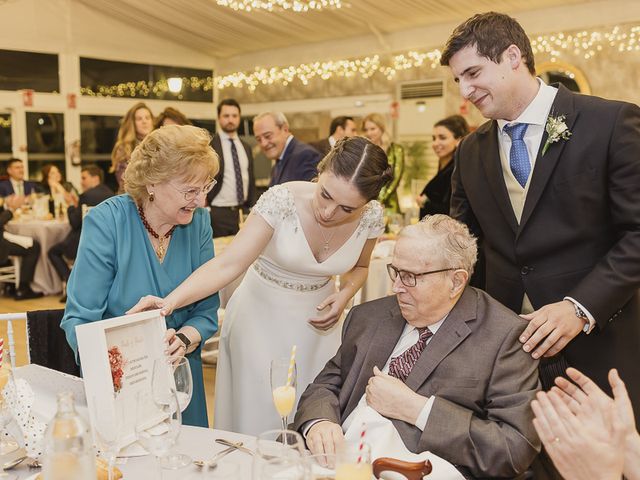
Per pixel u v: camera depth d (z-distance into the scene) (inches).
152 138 83.7
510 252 93.2
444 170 213.6
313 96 453.4
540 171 88.0
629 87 320.2
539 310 83.5
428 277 80.7
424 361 82.0
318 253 102.7
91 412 64.7
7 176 376.2
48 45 421.7
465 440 74.1
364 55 418.6
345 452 58.7
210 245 99.2
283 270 103.4
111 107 452.1
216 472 55.7
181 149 81.8
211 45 476.4
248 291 106.4
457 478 70.4
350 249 104.5
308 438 79.7
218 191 256.7
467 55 85.0
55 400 77.4
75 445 53.9
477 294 85.8
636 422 90.8
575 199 86.9
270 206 97.7
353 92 430.9
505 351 80.5
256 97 488.1
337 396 89.9
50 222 326.3
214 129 507.2
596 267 84.7
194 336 91.6
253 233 97.3
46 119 425.7
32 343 102.0
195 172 82.7
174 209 84.9
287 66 461.1
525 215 89.7
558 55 339.0
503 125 91.3
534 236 89.7
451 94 384.8
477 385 79.7
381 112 417.4
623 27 318.3
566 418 56.6
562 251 89.4
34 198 342.6
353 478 56.9
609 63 324.5
